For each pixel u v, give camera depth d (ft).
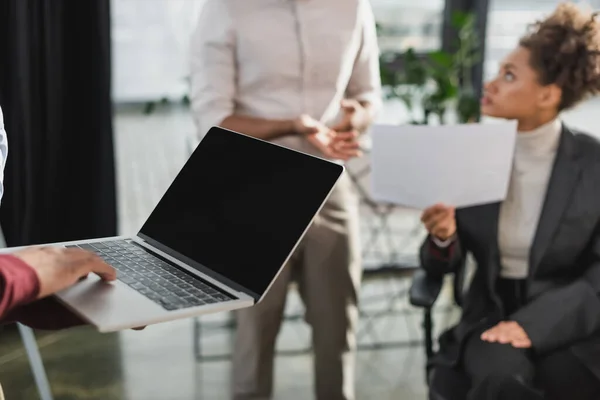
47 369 9.46
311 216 3.67
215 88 6.72
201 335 10.61
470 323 6.22
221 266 3.76
